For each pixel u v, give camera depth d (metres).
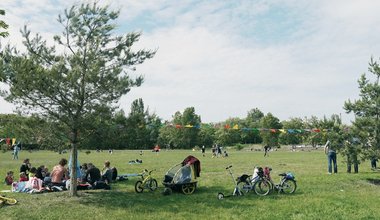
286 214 13.57
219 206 14.94
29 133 15.78
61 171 18.36
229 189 18.88
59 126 15.95
